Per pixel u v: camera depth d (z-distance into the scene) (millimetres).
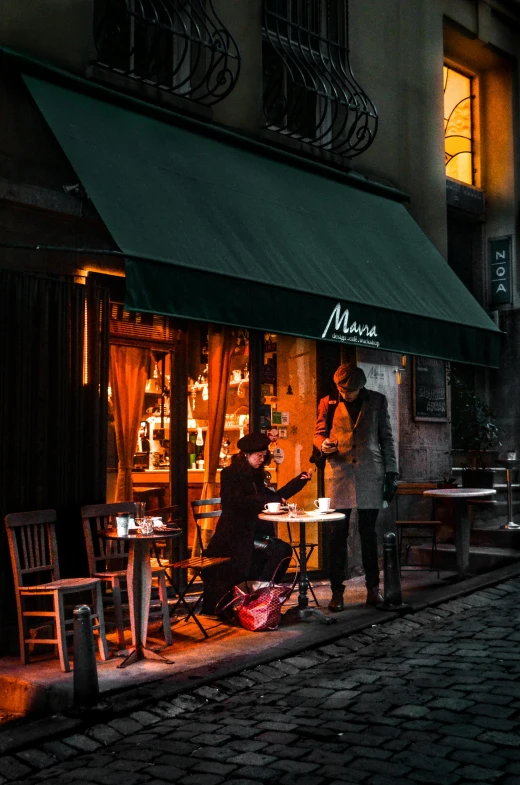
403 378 10055
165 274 5809
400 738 4184
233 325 6246
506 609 7297
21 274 6176
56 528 6273
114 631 6586
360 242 8430
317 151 9094
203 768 3945
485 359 8883
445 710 4574
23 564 6066
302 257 7293
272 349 8672
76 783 3861
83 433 6496
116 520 5820
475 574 9414
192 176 7129
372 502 7195
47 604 6172
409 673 5355
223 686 5184
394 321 7750
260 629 6379
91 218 6832
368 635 6422
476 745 4047
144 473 7602
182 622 6867
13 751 4227
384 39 10297
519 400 12180
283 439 8742
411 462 10109
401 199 10180
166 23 8062
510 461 11703
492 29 12023
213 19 8297
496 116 12555
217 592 6762
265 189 7883
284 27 9289
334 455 7270
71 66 7020
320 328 6965
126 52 7656
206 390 8078
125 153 6684
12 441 6090
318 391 9055
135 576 5715
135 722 4617
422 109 10766
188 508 7879
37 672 5426
